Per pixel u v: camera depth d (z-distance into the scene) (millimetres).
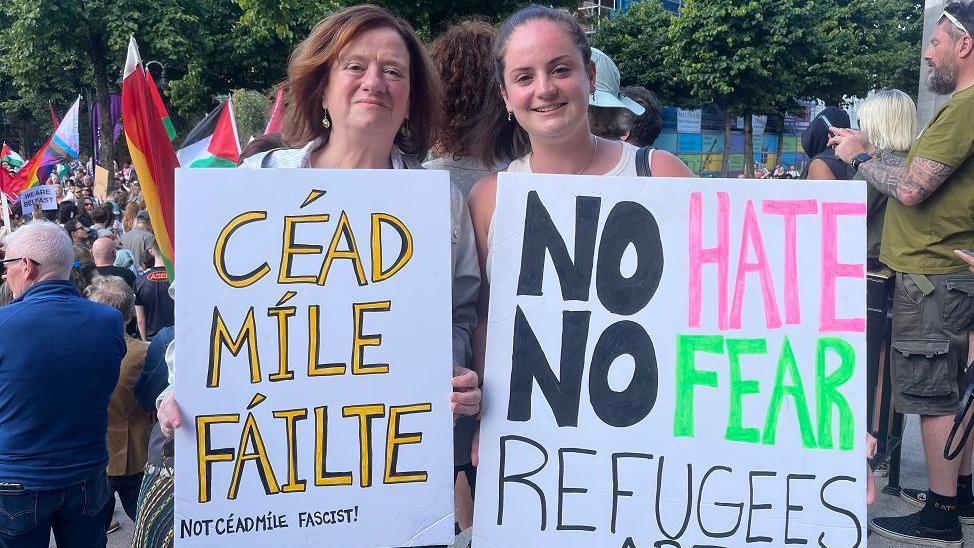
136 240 7113
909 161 2861
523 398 1709
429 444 1674
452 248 1832
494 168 2406
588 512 1694
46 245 2953
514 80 1785
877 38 27391
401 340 1670
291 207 1639
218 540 1601
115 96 26062
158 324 5332
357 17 1743
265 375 1620
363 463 1653
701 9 23297
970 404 2895
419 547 1680
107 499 3104
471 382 1698
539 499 1695
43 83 24594
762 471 1695
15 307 2889
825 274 1722
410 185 1679
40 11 19406
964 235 2785
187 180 1597
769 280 1725
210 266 1604
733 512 1690
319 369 1642
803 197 1726
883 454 3297
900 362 2973
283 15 11180
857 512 1680
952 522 2975
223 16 24984
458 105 2373
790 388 1709
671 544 1689
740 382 1713
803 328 1716
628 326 1720
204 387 1596
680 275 1729
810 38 22844
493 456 1701
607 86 2797
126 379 3539
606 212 1733
